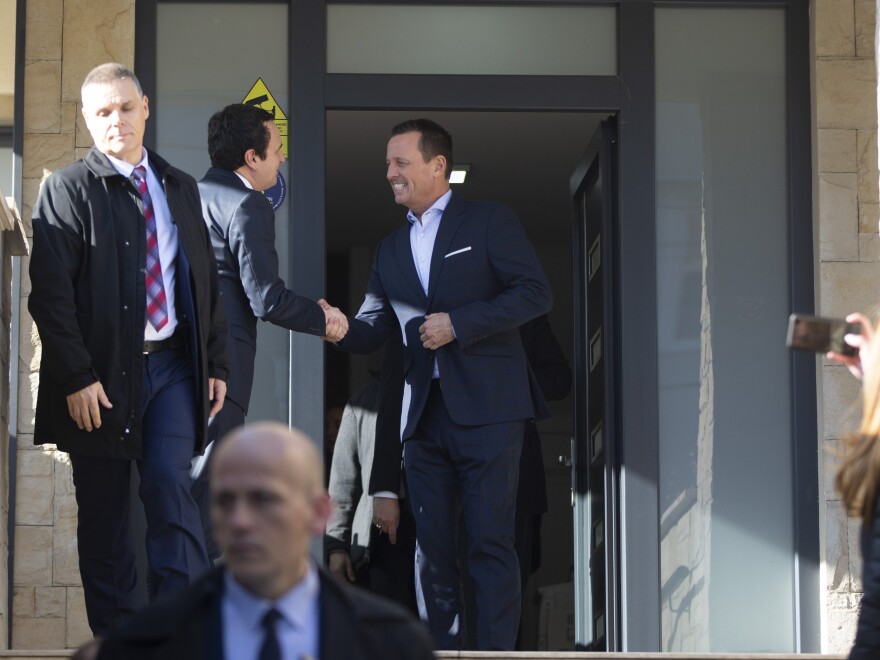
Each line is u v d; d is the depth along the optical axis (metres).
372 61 10.95
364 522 11.34
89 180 8.30
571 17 11.03
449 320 9.47
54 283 8.12
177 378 8.39
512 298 9.59
